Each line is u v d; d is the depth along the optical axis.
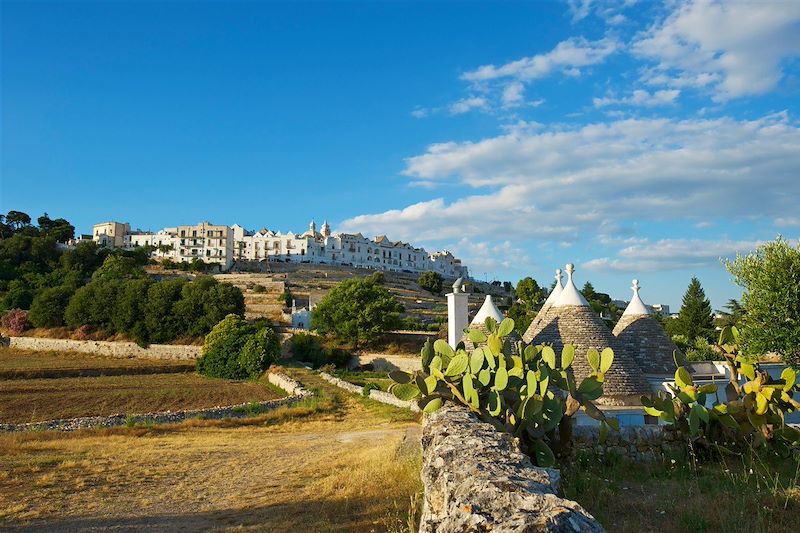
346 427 33.62
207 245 156.38
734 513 8.98
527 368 12.66
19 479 17.80
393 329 81.81
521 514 5.11
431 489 7.53
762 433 12.88
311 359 71.62
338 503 14.39
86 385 52.22
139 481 18.06
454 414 11.41
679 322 68.94
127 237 175.62
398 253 196.50
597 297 139.88
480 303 120.50
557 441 12.87
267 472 19.61
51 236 136.25
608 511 9.56
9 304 93.31
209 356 66.00
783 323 24.19
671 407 13.48
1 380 55.78
